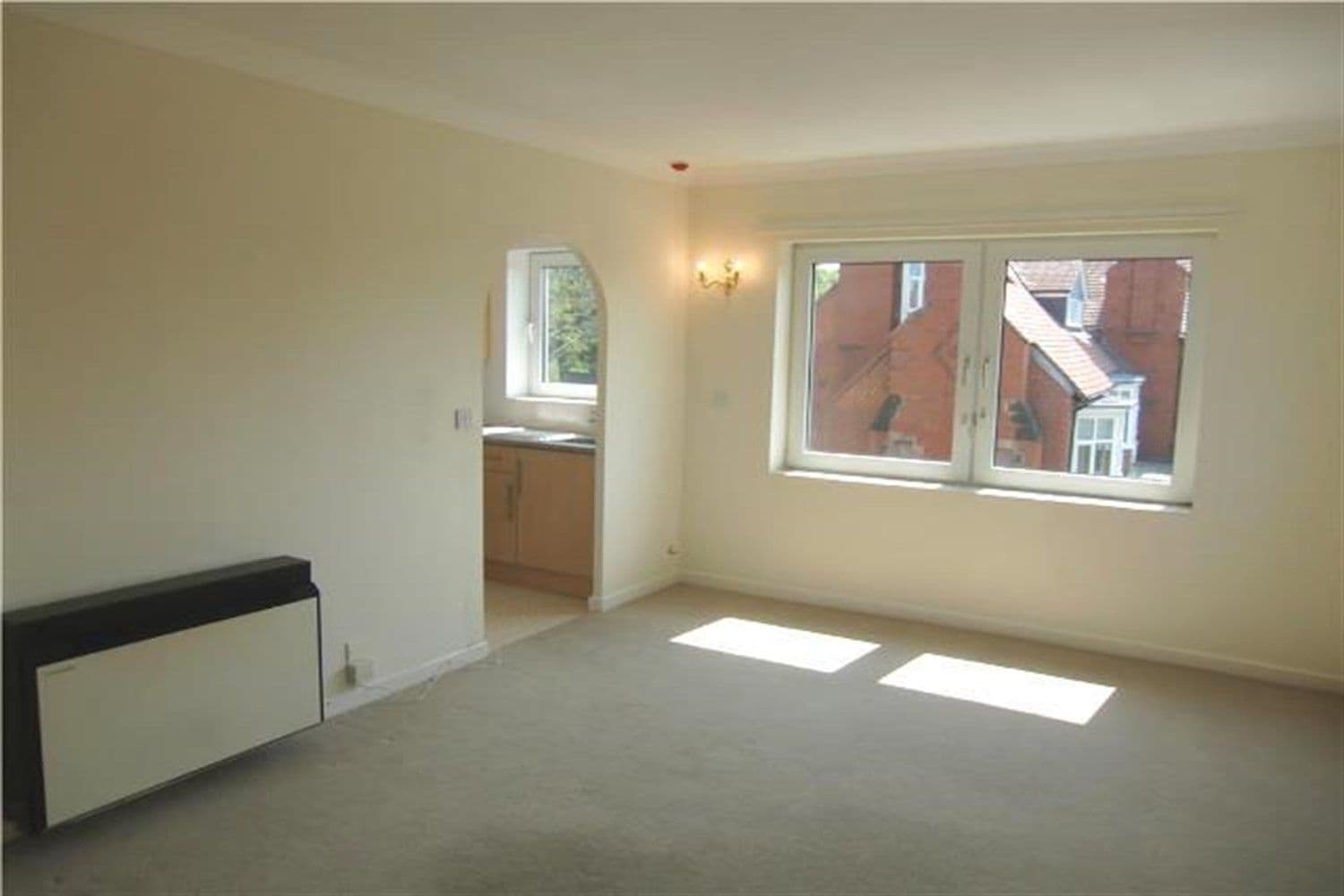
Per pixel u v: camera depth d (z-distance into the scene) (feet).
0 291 5.37
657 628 15.78
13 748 8.63
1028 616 15.56
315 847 8.98
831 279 17.24
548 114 12.98
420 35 9.61
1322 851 9.19
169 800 9.78
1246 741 11.67
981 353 15.94
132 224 9.41
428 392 12.94
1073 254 15.05
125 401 9.48
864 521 16.80
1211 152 13.56
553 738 11.41
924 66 10.35
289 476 11.16
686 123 13.34
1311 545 13.44
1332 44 9.39
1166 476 14.76
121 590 9.48
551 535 17.76
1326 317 13.06
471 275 13.41
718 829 9.41
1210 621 14.21
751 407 17.69
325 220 11.32
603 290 15.99
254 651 10.18
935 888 8.48
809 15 8.75
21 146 8.52
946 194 15.53
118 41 9.18
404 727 11.68
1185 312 14.37
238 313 10.46
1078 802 10.07
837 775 10.58
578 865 8.75
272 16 9.06
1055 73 10.55
